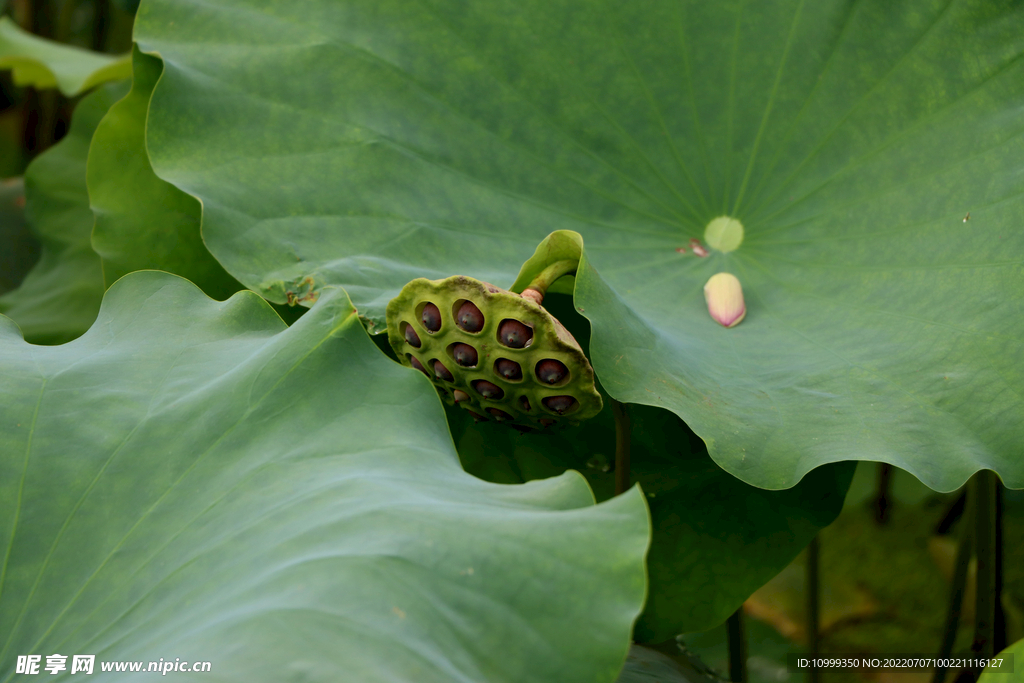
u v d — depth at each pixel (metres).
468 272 1.87
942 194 1.89
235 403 1.74
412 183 1.89
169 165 1.86
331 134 1.89
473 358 1.77
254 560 1.68
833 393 1.83
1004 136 1.88
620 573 1.66
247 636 1.64
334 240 1.86
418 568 1.66
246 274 1.84
